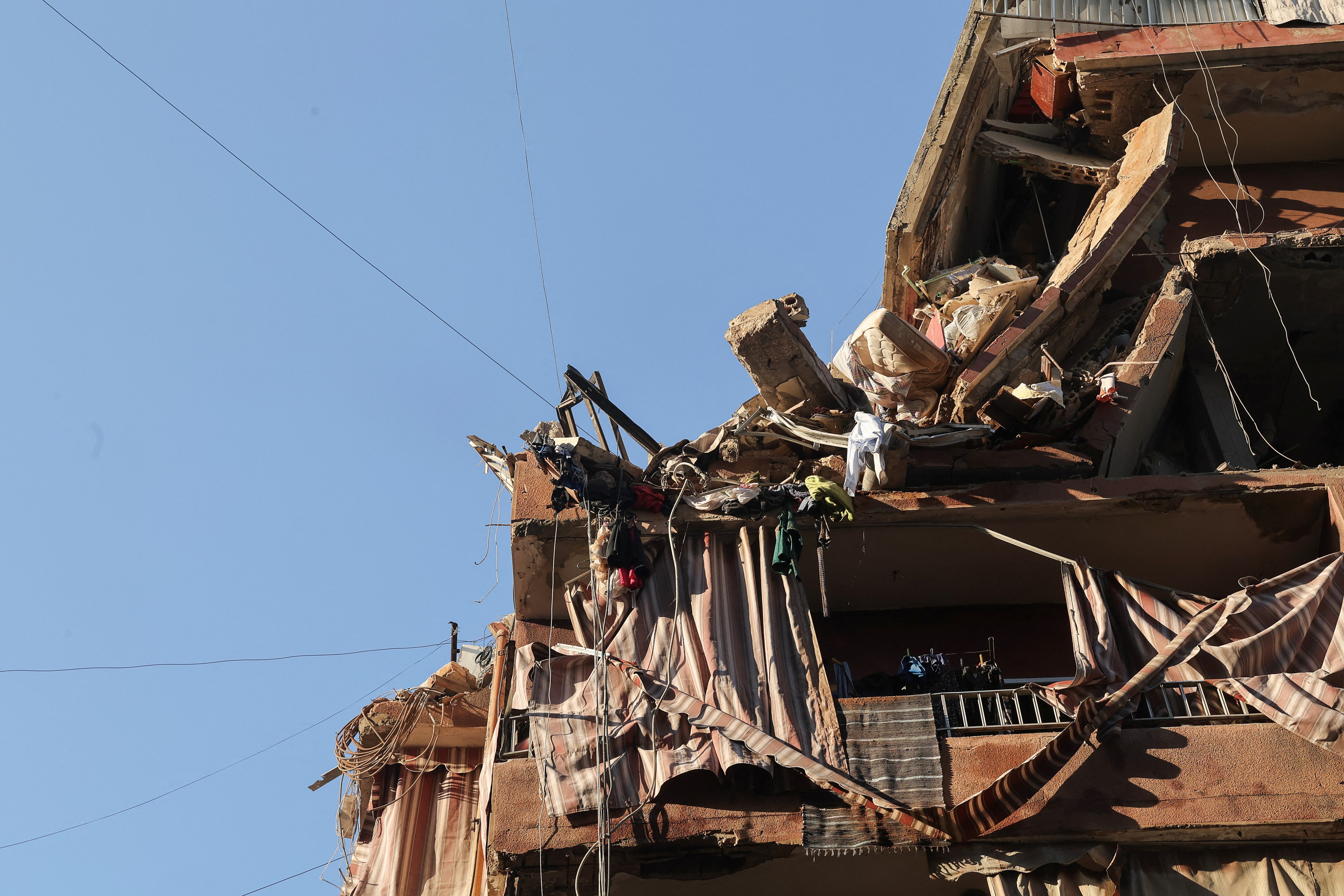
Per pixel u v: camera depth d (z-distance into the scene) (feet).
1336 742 36.94
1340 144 59.57
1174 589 45.65
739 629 41.27
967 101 62.95
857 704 39.01
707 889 40.24
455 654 56.80
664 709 38.81
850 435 43.52
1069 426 45.91
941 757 37.86
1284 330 54.80
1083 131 63.21
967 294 56.44
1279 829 36.11
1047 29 62.18
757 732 37.65
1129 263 56.13
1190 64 58.54
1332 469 43.98
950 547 44.93
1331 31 58.59
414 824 50.70
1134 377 48.21
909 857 38.86
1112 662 39.91
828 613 42.37
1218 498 43.42
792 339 44.21
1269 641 39.40
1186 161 60.18
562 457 42.93
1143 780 36.86
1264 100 58.85
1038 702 39.63
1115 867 36.09
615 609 42.55
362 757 50.93
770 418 45.19
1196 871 36.24
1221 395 52.90
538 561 44.52
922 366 46.68
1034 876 36.14
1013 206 72.08
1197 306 53.72
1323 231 53.62
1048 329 50.01
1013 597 47.65
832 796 37.42
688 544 43.78
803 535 44.37
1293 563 45.37
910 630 47.83
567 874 37.45
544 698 40.45
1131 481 43.91
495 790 38.24
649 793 37.55
